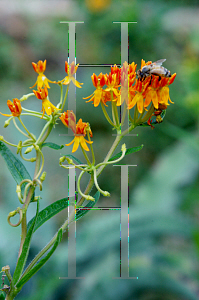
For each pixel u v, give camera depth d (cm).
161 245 60
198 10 113
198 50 103
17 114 40
